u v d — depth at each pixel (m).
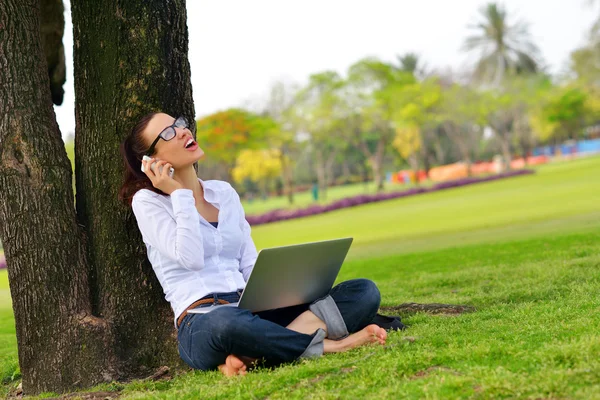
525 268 6.32
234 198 3.40
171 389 2.93
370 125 44.25
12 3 3.80
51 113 3.92
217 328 2.86
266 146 47.53
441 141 73.94
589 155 62.00
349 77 42.47
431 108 45.97
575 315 3.40
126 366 3.70
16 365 4.75
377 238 15.73
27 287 3.70
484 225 14.79
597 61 55.59
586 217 12.86
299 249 2.97
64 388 3.64
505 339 2.99
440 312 4.51
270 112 45.44
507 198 24.28
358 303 3.21
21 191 3.71
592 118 66.75
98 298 3.83
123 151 3.34
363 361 2.77
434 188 37.47
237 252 3.32
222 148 44.34
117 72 3.81
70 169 3.92
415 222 19.45
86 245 3.87
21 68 3.80
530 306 4.05
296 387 2.54
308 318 3.14
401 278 7.56
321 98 43.19
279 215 32.66
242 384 2.64
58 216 3.76
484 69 65.00
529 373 2.33
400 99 43.22
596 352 2.42
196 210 3.11
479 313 4.02
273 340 2.88
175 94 3.90
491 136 73.94
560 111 62.47
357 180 76.88
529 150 73.69
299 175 78.75
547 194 23.20
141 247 3.80
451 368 2.54
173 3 3.92
